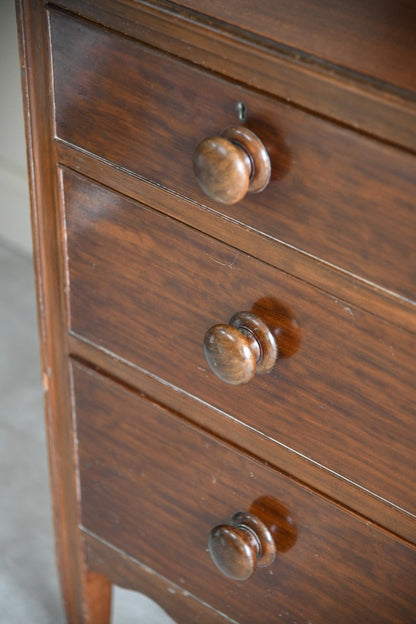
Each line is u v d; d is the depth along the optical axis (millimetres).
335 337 951
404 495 973
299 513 1058
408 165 851
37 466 1707
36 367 1918
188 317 1044
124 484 1204
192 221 993
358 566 1037
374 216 884
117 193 1032
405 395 932
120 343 1117
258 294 983
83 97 1009
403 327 907
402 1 858
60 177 1068
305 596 1100
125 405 1146
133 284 1071
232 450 1076
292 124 892
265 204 939
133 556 1251
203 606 1205
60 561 1355
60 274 1126
